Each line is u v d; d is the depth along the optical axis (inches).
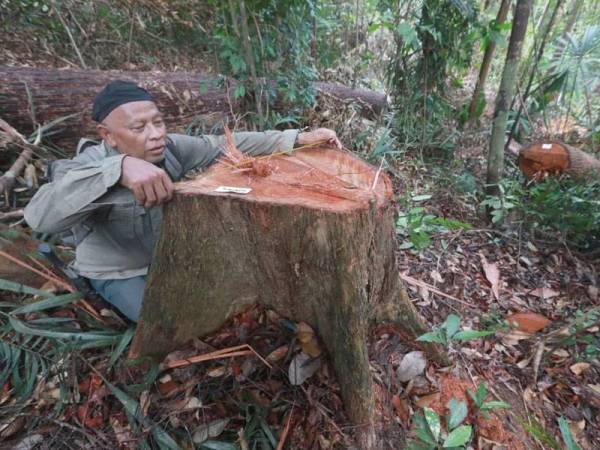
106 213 55.1
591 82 161.5
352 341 54.1
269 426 55.9
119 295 63.1
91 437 52.9
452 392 63.9
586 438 63.9
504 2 132.8
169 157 59.2
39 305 60.4
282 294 57.3
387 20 137.7
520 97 156.9
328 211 43.9
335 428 56.3
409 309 66.2
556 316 86.2
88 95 106.1
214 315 59.6
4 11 133.6
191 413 56.4
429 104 140.4
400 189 122.3
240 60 103.1
